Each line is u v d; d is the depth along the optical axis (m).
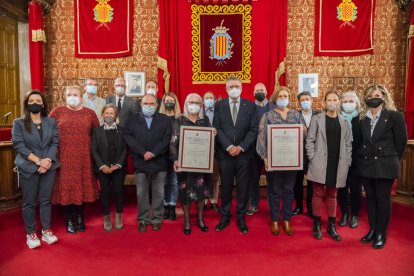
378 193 3.38
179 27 6.34
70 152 3.69
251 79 6.37
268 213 4.71
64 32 6.54
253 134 3.85
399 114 3.25
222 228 3.97
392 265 2.98
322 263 3.03
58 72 6.58
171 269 2.92
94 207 5.03
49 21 6.53
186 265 3.00
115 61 6.54
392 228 4.00
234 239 3.66
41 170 3.39
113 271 2.88
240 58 6.36
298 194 4.58
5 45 6.02
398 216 4.48
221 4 6.34
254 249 3.37
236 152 3.73
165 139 3.89
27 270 2.90
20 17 6.25
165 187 4.48
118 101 5.18
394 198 4.86
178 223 4.27
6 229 4.02
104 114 3.86
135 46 6.50
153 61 6.51
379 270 2.88
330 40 6.36
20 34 6.36
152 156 3.78
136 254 3.25
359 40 6.30
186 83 6.42
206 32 6.36
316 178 3.58
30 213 3.43
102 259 3.14
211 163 3.75
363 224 4.16
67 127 3.69
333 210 3.71
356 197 3.98
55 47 6.55
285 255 3.22
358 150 3.46
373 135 3.32
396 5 6.29
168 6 6.30
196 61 6.41
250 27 6.32
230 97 3.87
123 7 6.43
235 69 6.38
